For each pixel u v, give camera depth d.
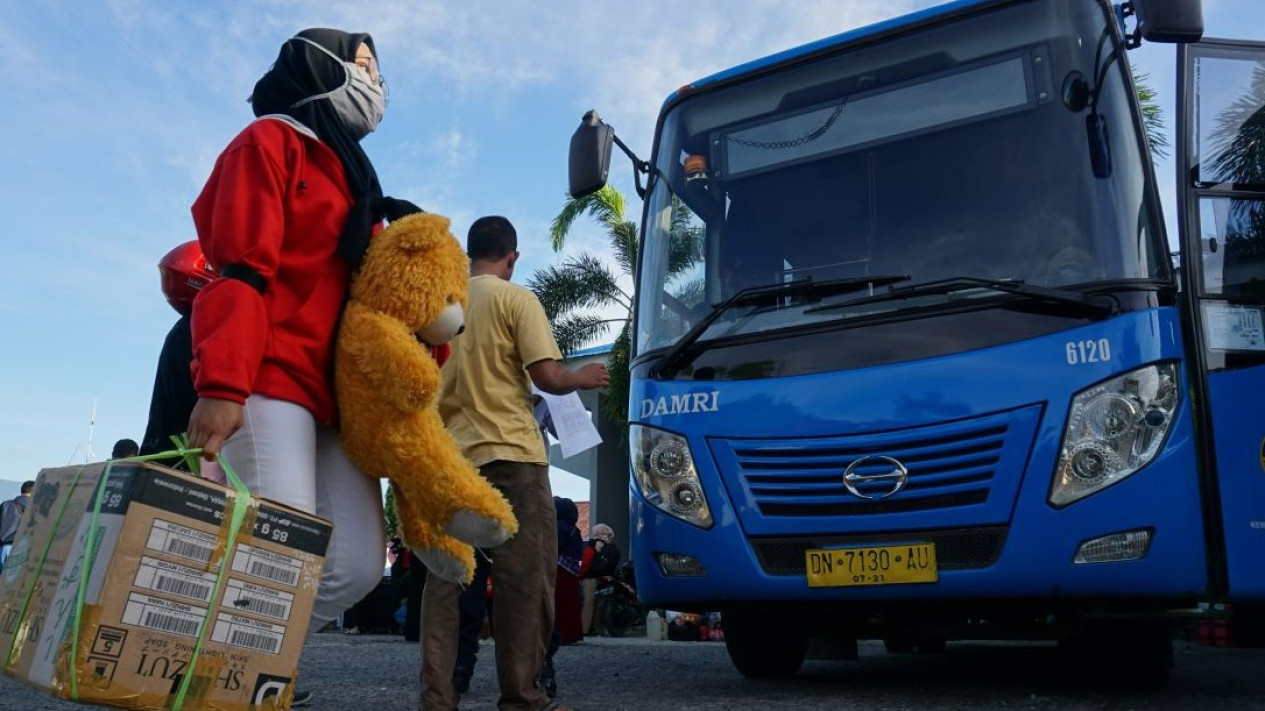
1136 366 4.16
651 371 5.18
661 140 5.91
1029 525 4.15
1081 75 4.80
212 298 2.26
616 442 20.75
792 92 5.50
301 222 2.49
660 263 5.56
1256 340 4.43
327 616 2.57
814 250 5.07
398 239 2.52
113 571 1.83
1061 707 4.24
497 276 4.09
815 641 6.12
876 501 4.43
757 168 5.44
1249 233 4.64
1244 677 5.64
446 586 3.76
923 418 4.39
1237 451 4.21
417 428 2.48
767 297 4.96
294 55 2.69
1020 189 4.72
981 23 5.12
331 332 2.49
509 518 2.53
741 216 5.37
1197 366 4.29
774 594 4.56
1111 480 4.07
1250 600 4.09
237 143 2.48
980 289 4.48
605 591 14.09
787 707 4.35
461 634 4.88
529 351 3.69
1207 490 4.16
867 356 4.60
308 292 2.47
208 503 1.96
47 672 1.81
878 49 5.35
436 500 2.47
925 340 4.51
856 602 4.55
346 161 2.65
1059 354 4.26
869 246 4.93
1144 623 4.77
